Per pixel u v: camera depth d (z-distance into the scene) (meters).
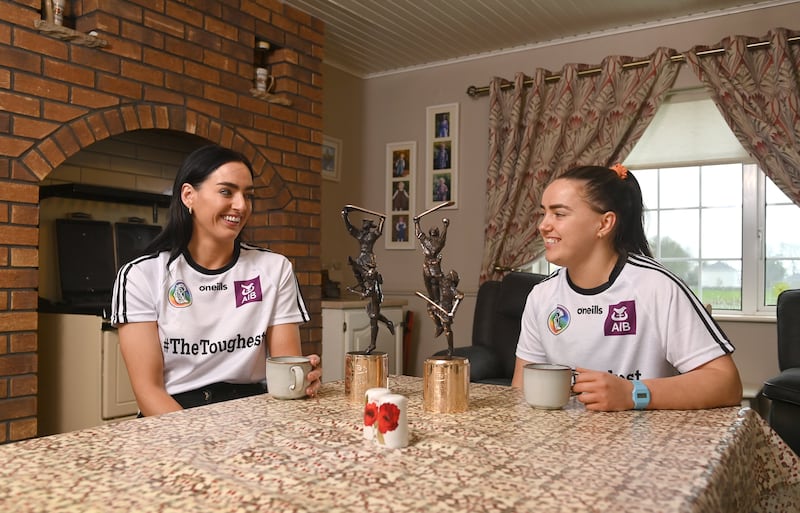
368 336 4.08
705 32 3.76
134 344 1.46
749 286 3.77
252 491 0.68
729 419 1.04
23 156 2.41
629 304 1.34
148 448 0.85
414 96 4.77
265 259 1.63
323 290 4.20
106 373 2.74
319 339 3.81
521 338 1.55
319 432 0.95
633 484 0.70
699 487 0.69
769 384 2.48
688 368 1.27
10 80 2.37
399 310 4.34
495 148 4.29
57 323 2.90
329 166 4.64
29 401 2.40
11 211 2.37
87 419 2.78
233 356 1.55
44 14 2.54
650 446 0.86
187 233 1.52
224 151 1.54
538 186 4.11
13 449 0.85
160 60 2.91
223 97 3.22
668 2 3.62
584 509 0.62
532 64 4.30
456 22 3.93
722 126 3.73
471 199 4.52
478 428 0.97
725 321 3.75
